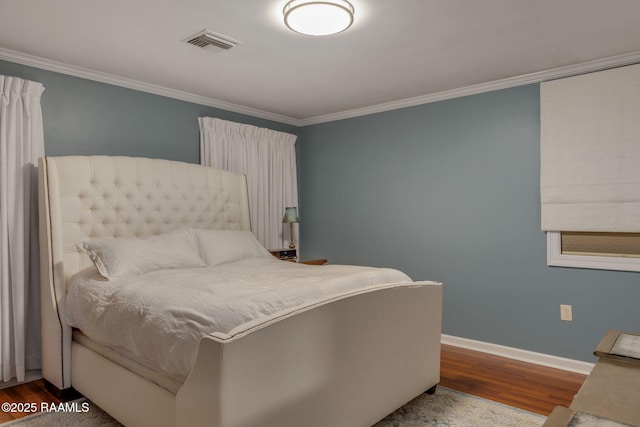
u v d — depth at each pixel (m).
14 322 2.89
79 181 3.09
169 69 3.32
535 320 3.45
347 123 4.70
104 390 2.35
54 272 2.80
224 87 3.80
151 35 2.67
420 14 2.38
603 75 3.09
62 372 2.69
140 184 3.47
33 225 3.04
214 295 2.06
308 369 1.83
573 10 2.35
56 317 2.73
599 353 1.30
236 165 4.38
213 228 4.00
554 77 3.33
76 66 3.25
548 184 3.32
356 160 4.62
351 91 3.91
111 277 2.65
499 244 3.64
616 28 2.58
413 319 2.48
